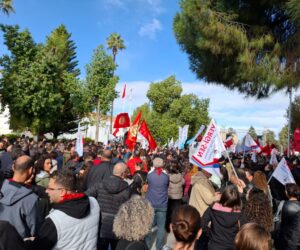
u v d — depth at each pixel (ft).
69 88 104.42
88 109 103.65
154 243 23.61
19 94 84.94
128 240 9.06
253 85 36.63
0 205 9.89
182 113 159.02
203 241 17.03
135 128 34.06
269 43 33.60
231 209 12.65
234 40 32.45
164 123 157.58
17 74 86.48
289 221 13.55
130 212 9.24
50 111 89.71
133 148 33.58
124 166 15.08
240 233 7.77
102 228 14.11
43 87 85.81
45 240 9.05
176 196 24.79
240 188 18.26
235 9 34.81
